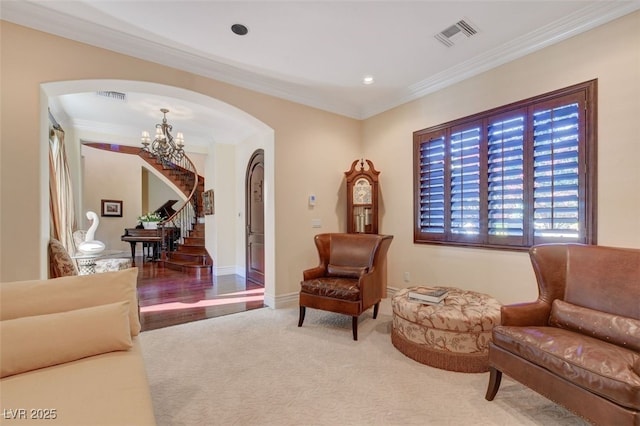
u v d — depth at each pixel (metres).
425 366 2.28
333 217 4.36
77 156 5.04
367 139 4.57
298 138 4.02
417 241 3.84
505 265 2.99
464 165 3.35
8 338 1.30
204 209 6.62
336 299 2.88
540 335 1.65
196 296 4.34
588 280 1.86
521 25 2.58
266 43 2.81
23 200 2.33
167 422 1.67
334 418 1.70
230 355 2.48
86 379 1.24
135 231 8.02
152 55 2.90
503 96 3.01
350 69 3.34
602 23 2.38
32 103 2.38
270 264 3.88
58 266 2.60
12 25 2.31
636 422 1.22
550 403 1.82
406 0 2.24
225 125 5.27
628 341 1.54
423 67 3.30
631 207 2.25
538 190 2.76
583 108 2.47
